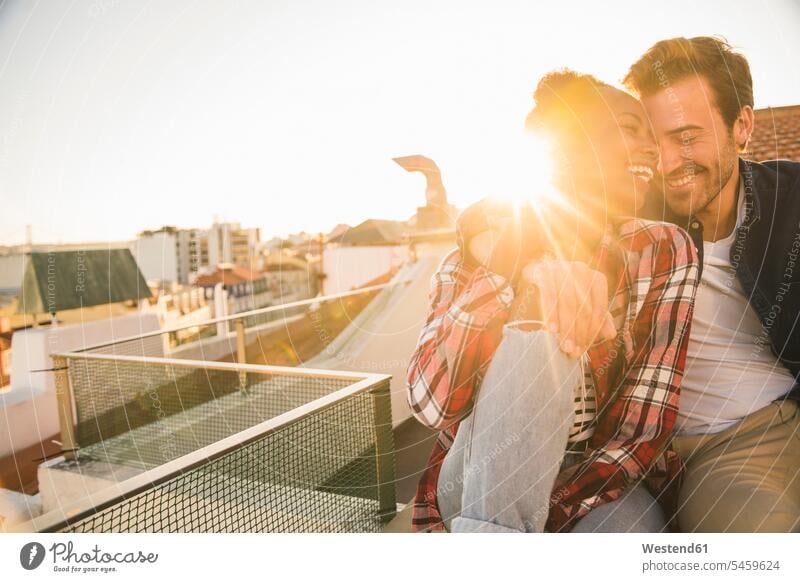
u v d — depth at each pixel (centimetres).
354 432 116
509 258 60
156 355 307
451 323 59
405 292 250
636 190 72
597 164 68
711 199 85
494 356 57
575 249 64
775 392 76
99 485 178
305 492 105
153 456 180
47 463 190
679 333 64
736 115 86
